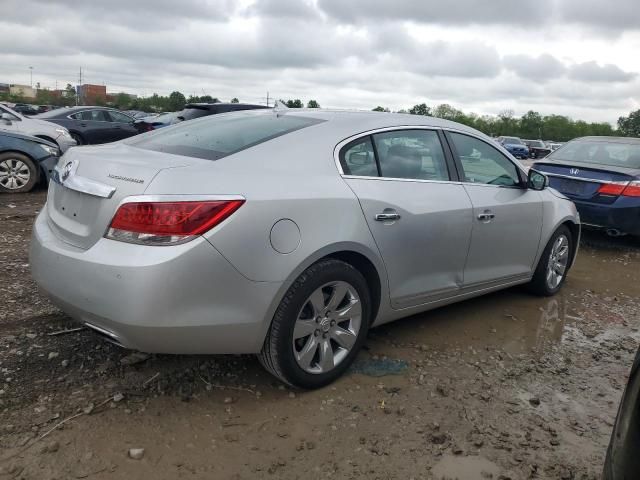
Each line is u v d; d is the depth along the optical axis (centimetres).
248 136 338
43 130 1121
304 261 298
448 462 272
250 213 280
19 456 254
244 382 330
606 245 809
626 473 188
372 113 393
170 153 323
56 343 356
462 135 431
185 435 278
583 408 332
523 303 513
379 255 342
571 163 784
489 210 424
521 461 277
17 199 838
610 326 473
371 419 303
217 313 275
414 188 372
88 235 283
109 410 293
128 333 266
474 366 375
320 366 323
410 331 425
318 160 329
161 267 259
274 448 274
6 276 466
